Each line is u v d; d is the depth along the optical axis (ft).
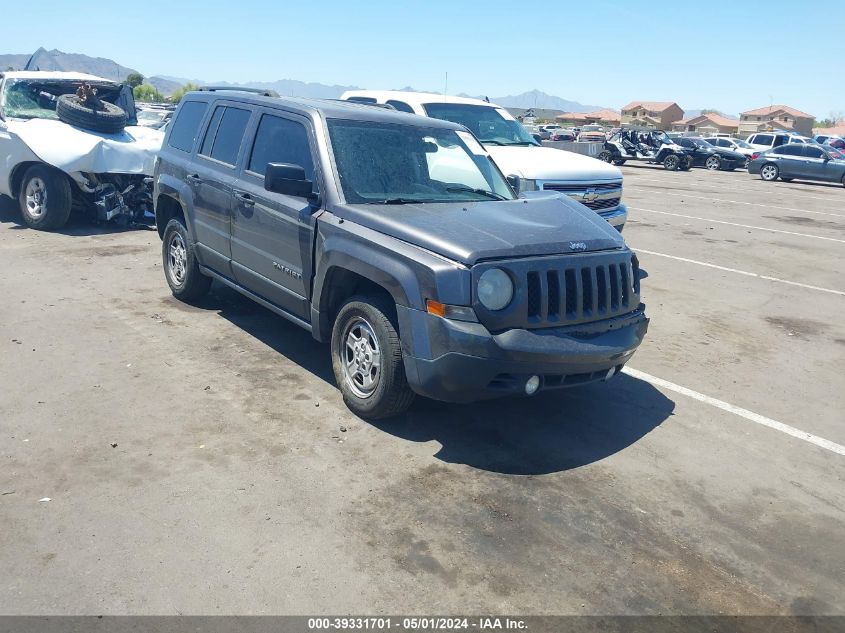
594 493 13.87
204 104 22.59
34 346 19.22
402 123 18.99
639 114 406.00
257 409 16.35
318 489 13.30
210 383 17.60
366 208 15.98
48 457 13.80
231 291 25.61
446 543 11.98
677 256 37.58
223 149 20.80
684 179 94.07
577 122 400.67
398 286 14.37
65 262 28.14
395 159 17.88
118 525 11.88
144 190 35.17
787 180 100.78
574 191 29.48
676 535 12.72
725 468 15.25
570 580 11.31
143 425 15.28
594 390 18.99
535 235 15.02
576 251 15.12
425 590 10.84
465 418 16.67
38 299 23.27
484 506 13.12
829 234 48.34
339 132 17.61
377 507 12.86
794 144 97.45
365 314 15.44
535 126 208.03
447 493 13.47
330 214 16.39
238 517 12.28
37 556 11.02
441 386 14.14
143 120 64.75
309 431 15.48
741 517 13.44
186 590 10.50
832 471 15.49
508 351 13.69
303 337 21.30
